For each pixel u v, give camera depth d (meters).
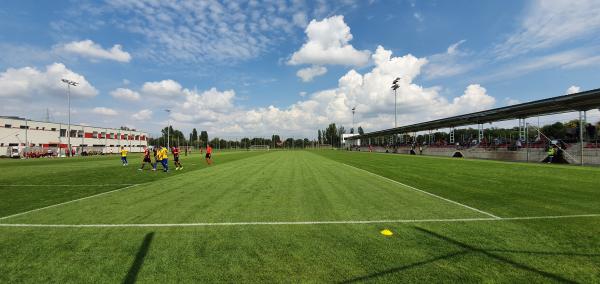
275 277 3.36
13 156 45.72
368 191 9.36
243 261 3.81
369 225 5.46
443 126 40.34
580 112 20.48
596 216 6.00
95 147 64.38
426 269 3.53
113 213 6.50
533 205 7.09
